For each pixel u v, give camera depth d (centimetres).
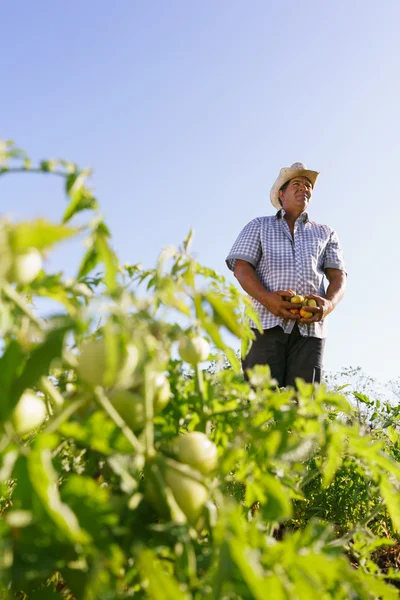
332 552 98
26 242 68
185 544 88
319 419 108
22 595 107
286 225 464
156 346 95
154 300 104
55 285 99
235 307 137
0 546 75
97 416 89
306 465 202
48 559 80
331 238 478
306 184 468
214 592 76
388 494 116
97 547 80
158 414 126
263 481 95
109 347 80
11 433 81
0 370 82
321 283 457
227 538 75
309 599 72
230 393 133
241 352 145
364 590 98
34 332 81
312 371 430
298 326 429
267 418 115
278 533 231
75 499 81
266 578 69
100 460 113
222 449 129
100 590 76
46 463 74
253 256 452
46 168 97
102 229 99
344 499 233
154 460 97
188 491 96
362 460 134
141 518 100
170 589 73
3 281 81
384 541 141
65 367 105
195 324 119
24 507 77
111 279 97
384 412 304
